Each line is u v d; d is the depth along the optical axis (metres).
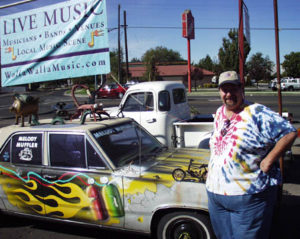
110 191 3.33
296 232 3.86
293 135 2.22
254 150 2.32
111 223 3.37
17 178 3.84
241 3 5.79
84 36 4.83
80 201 3.48
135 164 3.56
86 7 4.76
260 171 2.34
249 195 2.32
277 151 2.24
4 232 4.12
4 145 4.02
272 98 23.36
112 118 4.54
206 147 5.48
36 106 4.49
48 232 4.10
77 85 4.48
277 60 5.09
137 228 3.27
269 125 2.27
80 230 4.13
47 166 3.72
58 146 3.71
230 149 2.37
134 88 6.40
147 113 6.20
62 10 4.90
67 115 6.53
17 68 5.31
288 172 6.20
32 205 3.79
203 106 19.00
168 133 6.13
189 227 3.09
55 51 5.03
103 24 4.71
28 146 3.87
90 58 4.84
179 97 6.81
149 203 3.16
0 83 5.45
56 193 3.61
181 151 4.24
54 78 5.08
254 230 2.38
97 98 28.36
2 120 15.55
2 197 3.99
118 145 3.82
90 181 3.43
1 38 5.36
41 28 5.07
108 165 3.42
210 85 51.91
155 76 38.53
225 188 2.39
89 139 3.57
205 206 2.93
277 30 5.03
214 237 3.01
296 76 57.50
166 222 3.16
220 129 2.53
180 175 3.11
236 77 2.37
